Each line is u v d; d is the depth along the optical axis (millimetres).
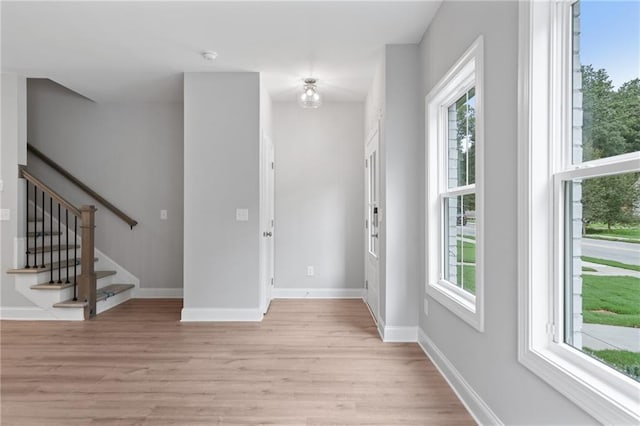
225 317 4230
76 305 4207
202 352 3279
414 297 3527
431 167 3141
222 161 4258
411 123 3521
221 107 4250
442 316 2850
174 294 5348
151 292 5363
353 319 4289
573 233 1577
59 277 4434
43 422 2193
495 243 1995
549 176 1642
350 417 2238
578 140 1568
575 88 1583
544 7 1647
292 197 5367
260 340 3588
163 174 5367
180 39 3441
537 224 1650
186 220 4254
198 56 3820
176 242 5363
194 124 4254
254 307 4238
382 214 3732
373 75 4336
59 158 5344
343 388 2607
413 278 3520
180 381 2717
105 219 5367
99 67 4102
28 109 5316
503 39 1904
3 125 4289
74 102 5328
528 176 1662
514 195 1808
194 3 2846
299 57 3834
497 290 1972
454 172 2998
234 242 4250
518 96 1729
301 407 2354
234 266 4246
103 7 2900
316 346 3430
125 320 4258
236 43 3525
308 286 5371
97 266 5348
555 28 1623
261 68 4133
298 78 4438
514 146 1809
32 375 2816
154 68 4133
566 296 1600
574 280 1576
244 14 3006
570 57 1593
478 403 2182
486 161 2102
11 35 3354
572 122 1595
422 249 3395
